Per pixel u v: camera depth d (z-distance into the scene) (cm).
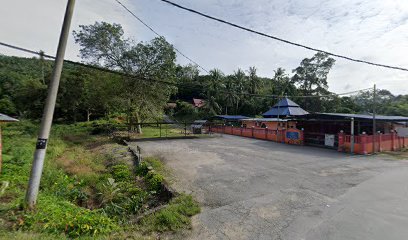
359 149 1326
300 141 1717
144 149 1392
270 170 912
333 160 1129
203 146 1569
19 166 834
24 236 338
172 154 1238
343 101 4450
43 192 611
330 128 1647
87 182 774
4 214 419
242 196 627
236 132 2534
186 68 6688
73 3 502
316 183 743
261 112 5003
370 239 412
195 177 808
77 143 1634
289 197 619
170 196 630
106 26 1936
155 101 2128
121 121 3250
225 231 443
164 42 2031
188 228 451
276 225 466
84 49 1972
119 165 926
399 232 434
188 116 5344
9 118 812
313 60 4678
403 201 588
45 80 3791
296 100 4694
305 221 482
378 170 924
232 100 5038
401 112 3319
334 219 489
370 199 602
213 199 605
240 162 1061
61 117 3744
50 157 1065
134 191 676
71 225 407
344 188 693
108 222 451
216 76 5072
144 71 2025
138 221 484
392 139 1504
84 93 3206
